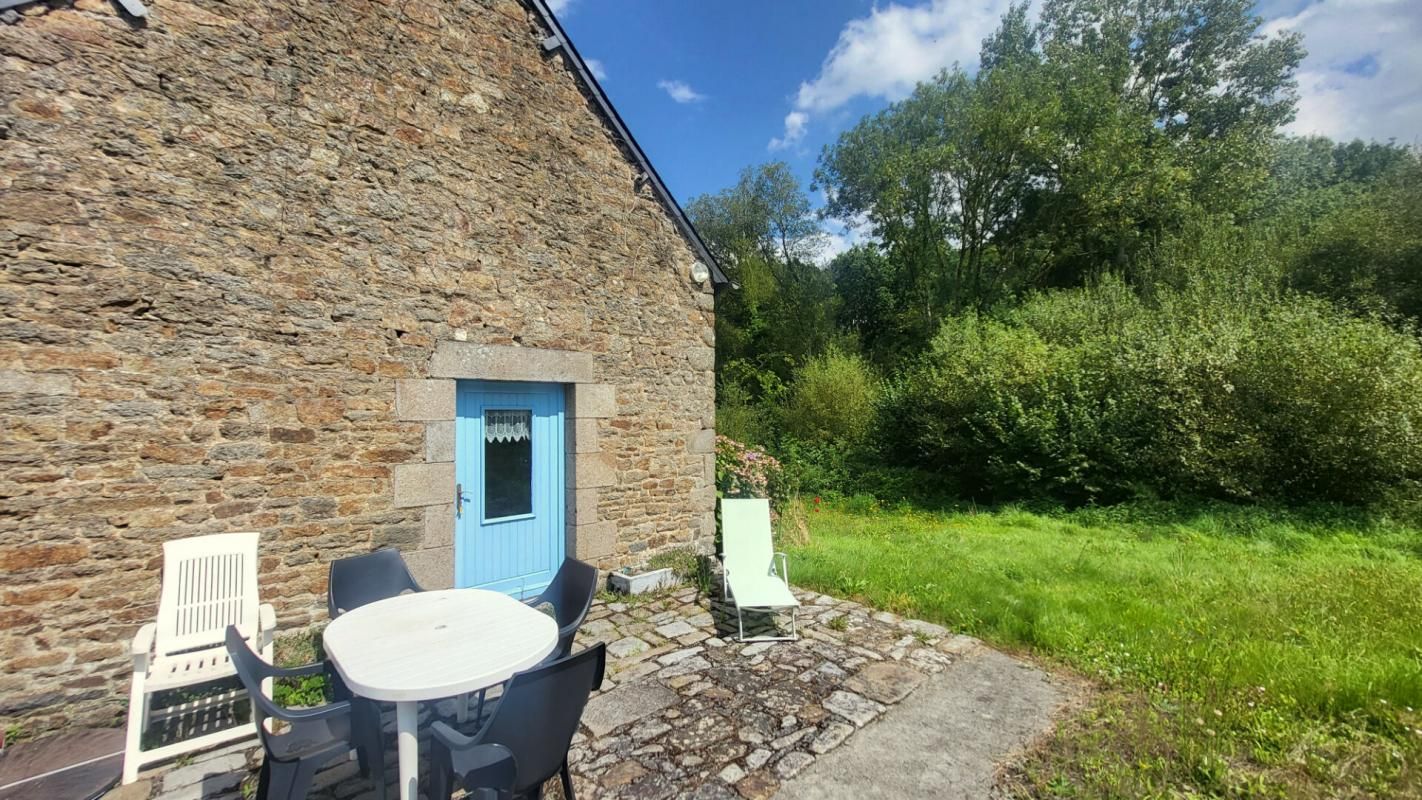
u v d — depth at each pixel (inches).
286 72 154.6
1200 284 494.9
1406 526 313.4
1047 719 128.0
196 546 124.4
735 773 108.0
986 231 842.8
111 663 129.7
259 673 97.2
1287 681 136.0
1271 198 746.8
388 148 171.0
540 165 205.0
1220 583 217.0
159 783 105.3
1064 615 182.4
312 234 157.8
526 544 205.9
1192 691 136.1
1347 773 106.7
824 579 228.1
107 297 131.1
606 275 223.1
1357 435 330.3
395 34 173.2
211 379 143.1
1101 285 586.6
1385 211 517.7
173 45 139.3
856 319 1011.9
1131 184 703.7
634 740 119.0
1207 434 365.7
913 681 145.4
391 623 105.9
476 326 187.9
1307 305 393.4
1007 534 333.7
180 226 139.6
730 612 194.9
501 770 82.5
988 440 458.6
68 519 126.3
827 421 650.2
